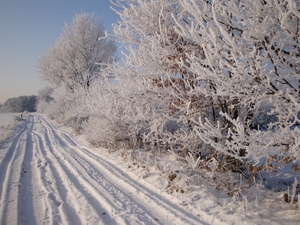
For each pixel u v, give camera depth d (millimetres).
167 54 4414
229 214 3352
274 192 3967
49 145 10984
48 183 5125
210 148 5008
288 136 2643
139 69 5148
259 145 2697
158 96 4855
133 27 5109
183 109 4363
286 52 2764
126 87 4957
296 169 2955
